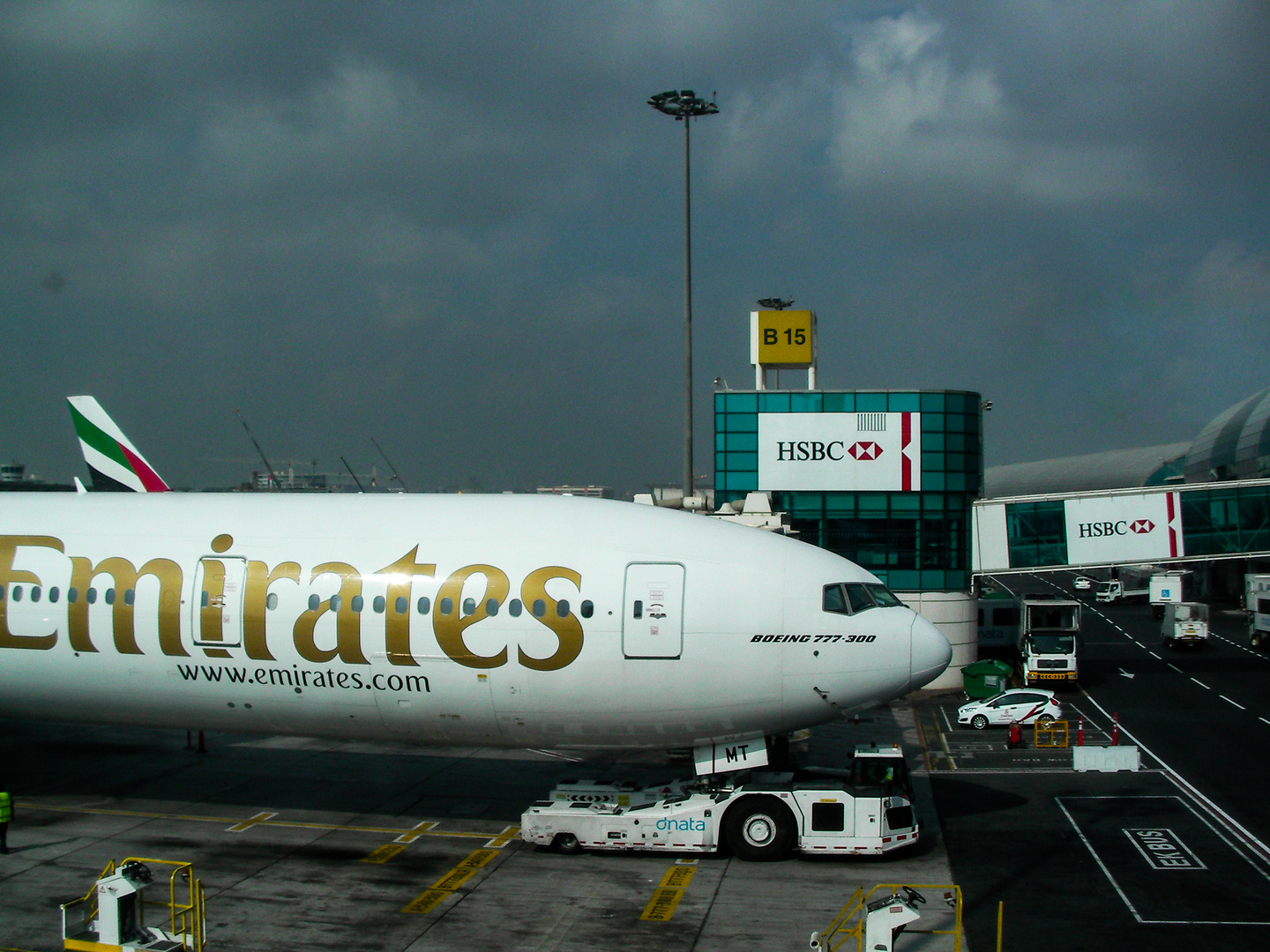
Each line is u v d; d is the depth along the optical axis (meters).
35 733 37.72
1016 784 30.58
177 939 18.19
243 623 24.80
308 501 26.81
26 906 20.81
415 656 23.92
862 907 18.88
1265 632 62.25
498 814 27.56
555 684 23.52
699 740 24.56
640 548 24.00
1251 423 109.62
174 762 33.25
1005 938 19.23
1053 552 48.00
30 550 26.70
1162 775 31.53
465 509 25.62
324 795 29.42
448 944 19.00
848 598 23.75
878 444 46.91
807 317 54.69
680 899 21.22
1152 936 19.28
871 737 37.59
